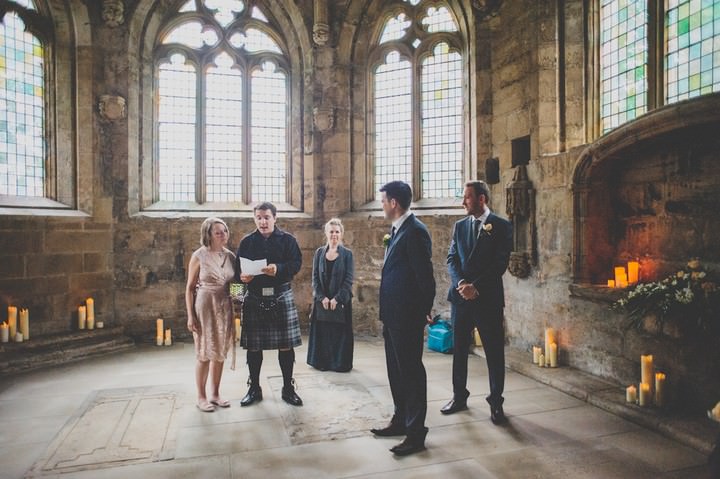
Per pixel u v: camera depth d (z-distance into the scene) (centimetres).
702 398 383
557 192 537
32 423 401
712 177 396
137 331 732
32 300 639
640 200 472
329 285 557
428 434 374
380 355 634
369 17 810
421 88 793
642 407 402
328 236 570
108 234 714
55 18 696
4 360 554
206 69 812
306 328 802
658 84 462
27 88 682
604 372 482
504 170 658
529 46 602
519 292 612
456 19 755
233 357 438
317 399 457
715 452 235
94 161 706
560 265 536
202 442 361
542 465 324
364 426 391
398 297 346
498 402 397
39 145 696
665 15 459
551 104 572
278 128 843
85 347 628
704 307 367
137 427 389
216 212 792
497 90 673
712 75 412
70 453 343
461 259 427
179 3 786
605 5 532
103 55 717
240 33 826
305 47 808
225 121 823
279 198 843
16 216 624
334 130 807
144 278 737
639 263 473
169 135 793
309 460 332
